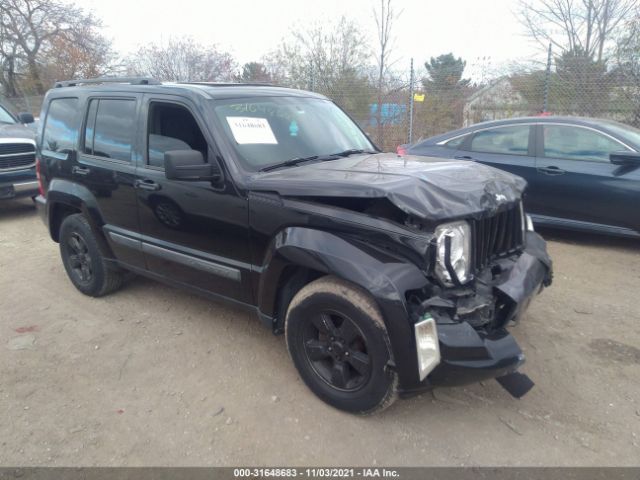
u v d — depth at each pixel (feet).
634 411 9.56
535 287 9.79
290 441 8.93
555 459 8.41
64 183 14.57
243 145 10.82
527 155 19.62
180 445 8.89
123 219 13.07
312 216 9.16
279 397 10.17
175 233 11.79
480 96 35.06
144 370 11.30
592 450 8.59
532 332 12.57
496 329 9.02
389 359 8.45
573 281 15.84
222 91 11.84
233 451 8.73
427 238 8.15
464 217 8.54
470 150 21.03
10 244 21.31
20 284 16.55
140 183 12.15
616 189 17.70
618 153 17.48
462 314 8.50
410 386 8.43
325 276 9.36
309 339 9.80
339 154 12.33
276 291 10.00
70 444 8.96
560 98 32.71
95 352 12.10
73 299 15.21
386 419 9.45
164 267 12.59
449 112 36.01
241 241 10.42
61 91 15.20
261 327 13.24
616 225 18.07
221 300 11.57
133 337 12.78
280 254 9.37
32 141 25.17
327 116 13.60
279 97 12.87
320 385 9.76
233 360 11.62
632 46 33.68
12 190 24.58
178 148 11.44
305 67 50.14
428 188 8.76
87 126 13.84
